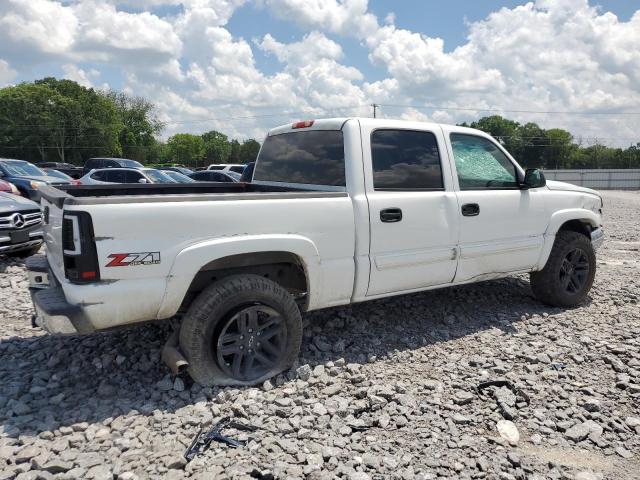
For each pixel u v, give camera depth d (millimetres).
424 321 5066
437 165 4551
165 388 3539
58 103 86312
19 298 5895
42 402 3383
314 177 4414
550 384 3744
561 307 5551
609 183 54406
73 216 3057
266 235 3582
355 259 4039
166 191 4906
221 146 128250
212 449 2863
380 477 2656
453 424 3178
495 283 6422
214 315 3410
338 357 4191
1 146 84812
